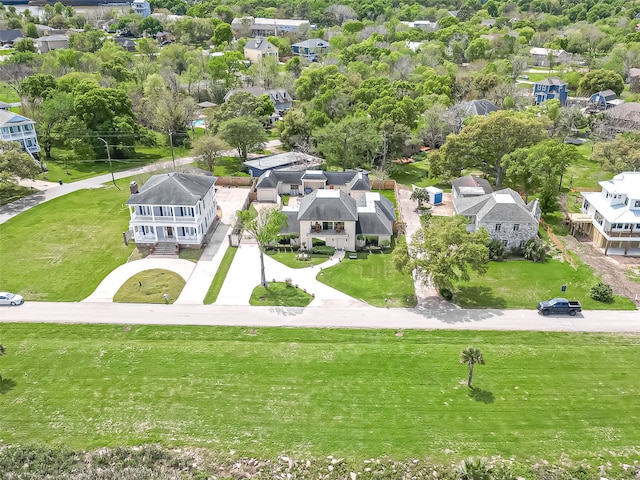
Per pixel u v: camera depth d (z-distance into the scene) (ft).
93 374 168.25
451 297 209.77
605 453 140.15
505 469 131.64
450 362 172.76
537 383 163.73
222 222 281.33
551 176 277.44
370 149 345.51
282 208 268.21
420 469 136.26
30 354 176.76
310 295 213.05
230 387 162.81
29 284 219.41
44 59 529.86
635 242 249.55
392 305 206.69
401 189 330.34
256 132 360.48
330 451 141.28
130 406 155.74
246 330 190.49
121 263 237.86
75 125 365.81
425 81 465.47
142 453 139.54
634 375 166.91
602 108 483.10
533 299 210.18
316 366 171.42
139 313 200.85
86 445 142.92
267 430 147.64
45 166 354.74
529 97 503.20
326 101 404.16
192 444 143.33
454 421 150.00
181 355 176.55
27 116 407.03
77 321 195.52
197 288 218.18
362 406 155.33
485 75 484.33
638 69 564.30
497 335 187.21
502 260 243.60
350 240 249.75
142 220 247.09
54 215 284.82
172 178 254.47
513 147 309.01
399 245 210.18
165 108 403.54
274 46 654.94
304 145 378.53
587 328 190.90
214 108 439.63
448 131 381.19
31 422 150.20
